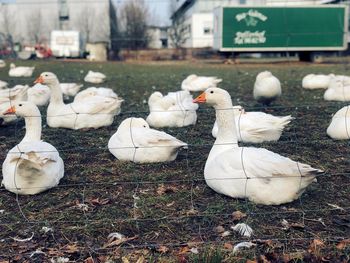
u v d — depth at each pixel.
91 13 25.09
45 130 4.03
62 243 1.99
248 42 14.73
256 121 3.43
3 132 4.03
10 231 2.11
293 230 2.06
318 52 16.30
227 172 2.36
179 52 18.86
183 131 3.97
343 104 5.29
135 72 11.16
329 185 2.62
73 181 2.73
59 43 21.02
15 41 23.42
